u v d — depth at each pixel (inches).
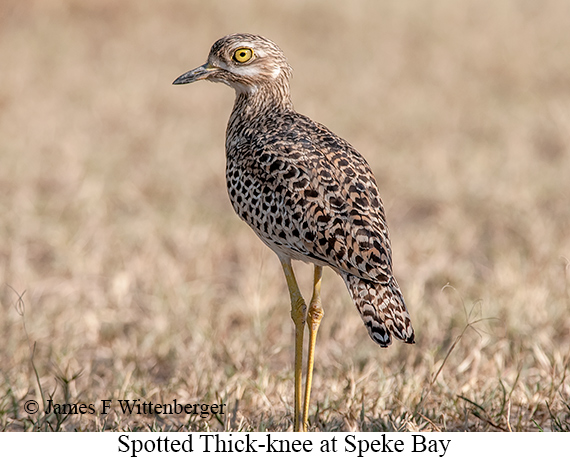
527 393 299.3
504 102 784.9
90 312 400.5
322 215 255.8
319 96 799.7
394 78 864.3
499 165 605.3
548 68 873.5
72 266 450.3
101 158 614.5
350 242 251.9
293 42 992.2
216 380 323.3
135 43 973.2
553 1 1122.0
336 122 716.7
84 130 690.8
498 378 308.0
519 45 943.0
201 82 852.6
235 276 457.4
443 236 493.4
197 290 426.0
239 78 307.6
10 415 302.7
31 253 479.8
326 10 1085.8
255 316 386.9
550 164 611.8
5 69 826.8
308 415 289.9
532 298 389.1
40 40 945.5
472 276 440.1
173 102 787.4
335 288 429.1
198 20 1062.4
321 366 349.1
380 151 648.4
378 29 1041.5
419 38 1006.4
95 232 494.6
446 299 405.1
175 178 586.2
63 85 810.8
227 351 350.9
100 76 848.9
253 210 273.0
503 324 369.7
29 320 385.4
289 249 269.4
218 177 598.5
